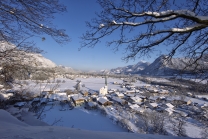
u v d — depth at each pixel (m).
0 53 4.04
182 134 18.36
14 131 2.54
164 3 3.41
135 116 26.77
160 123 19.92
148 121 21.45
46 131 2.66
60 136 2.40
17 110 6.16
